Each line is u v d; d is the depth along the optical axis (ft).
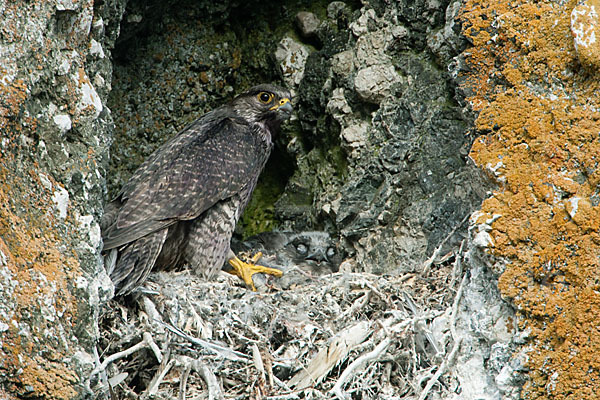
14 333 24.53
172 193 35.55
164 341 30.12
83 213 27.94
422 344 31.09
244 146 38.58
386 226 39.04
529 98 30.48
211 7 44.42
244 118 40.70
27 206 26.02
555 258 27.48
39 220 26.32
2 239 25.04
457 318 30.73
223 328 31.32
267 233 42.27
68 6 27.55
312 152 44.96
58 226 26.81
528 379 27.25
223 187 36.91
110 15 31.89
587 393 26.03
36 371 24.80
